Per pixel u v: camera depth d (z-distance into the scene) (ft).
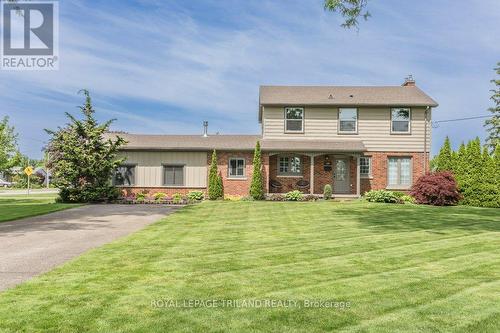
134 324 15.46
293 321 15.96
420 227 43.09
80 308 17.11
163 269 23.95
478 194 74.90
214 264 25.30
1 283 20.97
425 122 85.66
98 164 78.18
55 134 79.87
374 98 87.61
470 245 32.63
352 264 25.64
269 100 86.74
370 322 15.96
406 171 85.76
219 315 16.48
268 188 84.02
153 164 85.97
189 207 65.62
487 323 15.92
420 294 19.49
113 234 37.73
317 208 63.41
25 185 202.49
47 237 35.81
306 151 81.25
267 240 34.53
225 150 84.84
